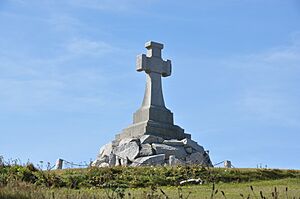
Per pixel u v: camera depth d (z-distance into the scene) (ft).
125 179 94.84
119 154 124.77
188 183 92.53
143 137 126.52
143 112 132.26
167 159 121.80
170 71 137.08
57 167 113.50
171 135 130.72
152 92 133.90
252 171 99.30
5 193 54.65
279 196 65.92
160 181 93.61
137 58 136.15
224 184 90.22
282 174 99.91
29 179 83.56
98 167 103.81
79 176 92.94
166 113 133.18
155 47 136.77
